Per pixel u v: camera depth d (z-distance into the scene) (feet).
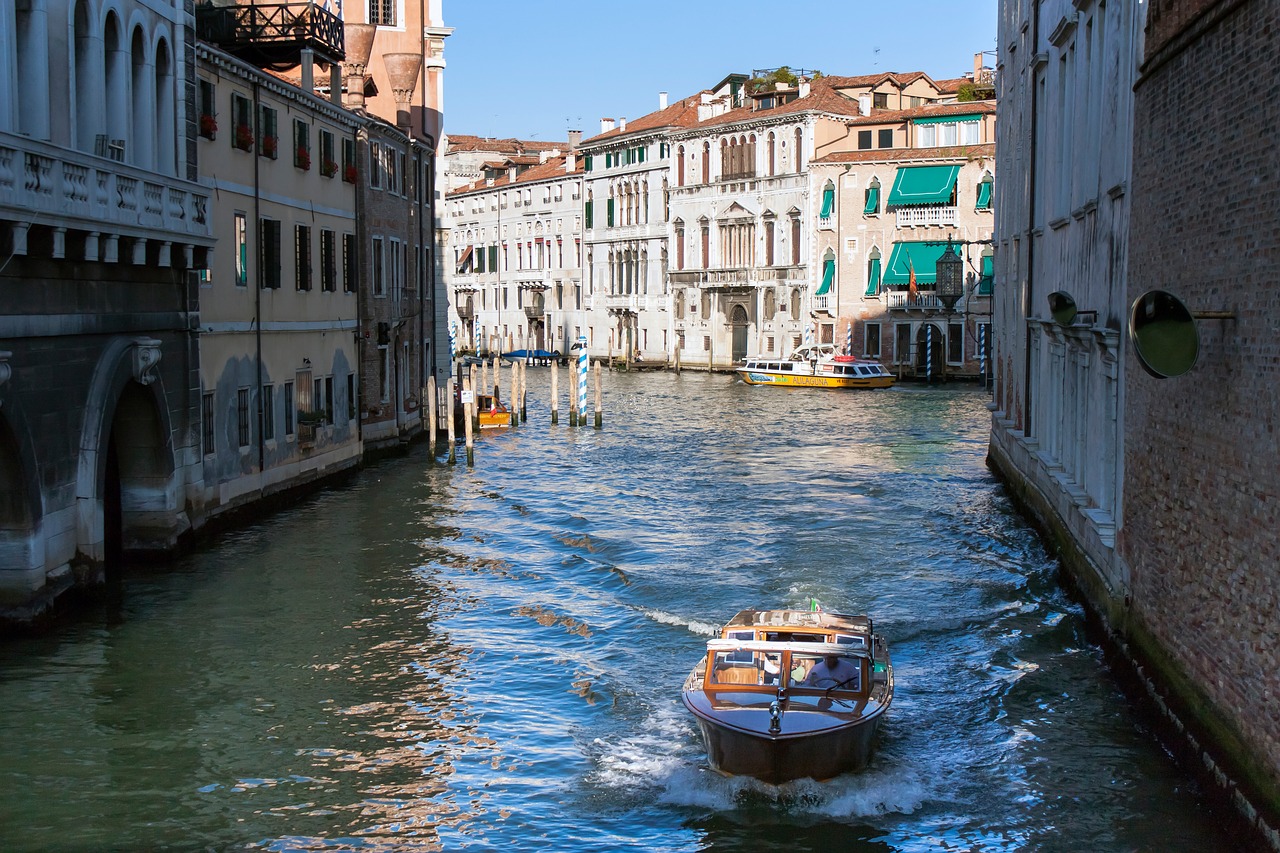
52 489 52.60
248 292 76.74
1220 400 34.99
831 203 208.95
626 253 261.03
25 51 51.03
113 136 58.59
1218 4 34.76
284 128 82.89
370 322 104.83
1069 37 63.10
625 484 99.96
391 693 47.91
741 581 65.41
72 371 53.62
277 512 83.10
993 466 104.99
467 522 81.82
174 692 47.26
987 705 45.75
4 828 36.32
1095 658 50.72
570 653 53.11
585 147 269.64
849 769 39.65
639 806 38.40
